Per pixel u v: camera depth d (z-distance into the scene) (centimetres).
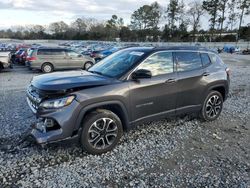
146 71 427
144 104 449
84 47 4091
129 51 503
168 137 485
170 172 365
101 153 413
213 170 373
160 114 479
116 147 437
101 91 400
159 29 9775
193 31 8419
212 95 565
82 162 387
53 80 413
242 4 8000
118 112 432
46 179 342
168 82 475
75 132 392
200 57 549
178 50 509
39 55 1552
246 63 2539
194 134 504
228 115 634
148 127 531
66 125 378
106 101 403
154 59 467
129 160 396
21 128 513
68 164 380
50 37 9994
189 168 377
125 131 464
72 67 1645
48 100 380
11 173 354
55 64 1590
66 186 328
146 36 9562
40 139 378
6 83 1078
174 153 423
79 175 353
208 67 554
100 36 10050
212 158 409
